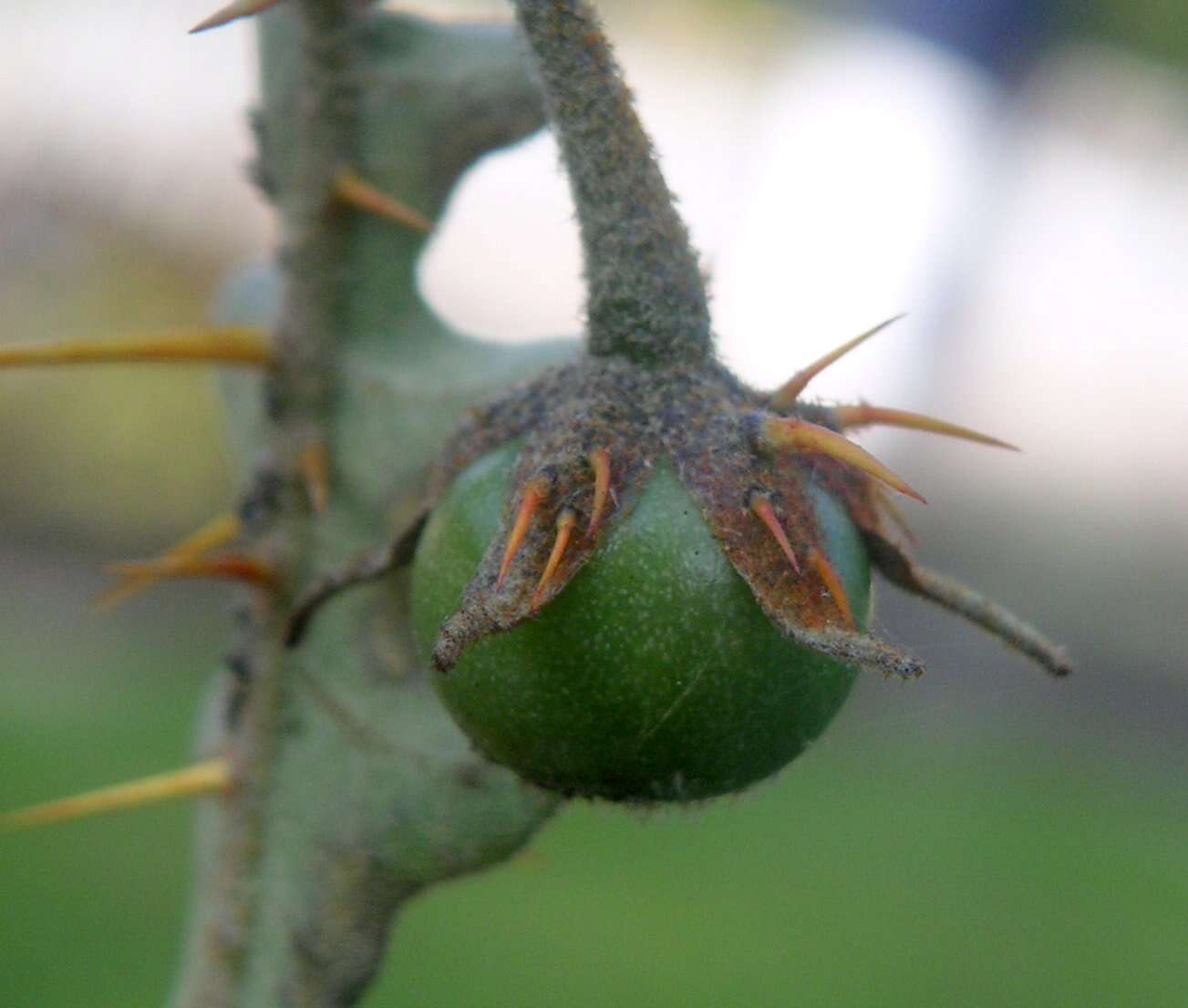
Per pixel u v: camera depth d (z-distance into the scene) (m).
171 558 0.14
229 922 0.14
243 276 0.14
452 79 0.14
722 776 0.12
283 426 0.14
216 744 0.14
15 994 0.20
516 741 0.12
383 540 0.14
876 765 0.32
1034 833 0.29
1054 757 0.34
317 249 0.14
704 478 0.12
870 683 0.37
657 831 0.27
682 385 0.12
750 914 0.24
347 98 0.14
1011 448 0.12
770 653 0.12
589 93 0.12
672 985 0.21
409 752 0.13
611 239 0.12
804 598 0.12
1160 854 0.28
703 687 0.12
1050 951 0.23
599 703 0.12
